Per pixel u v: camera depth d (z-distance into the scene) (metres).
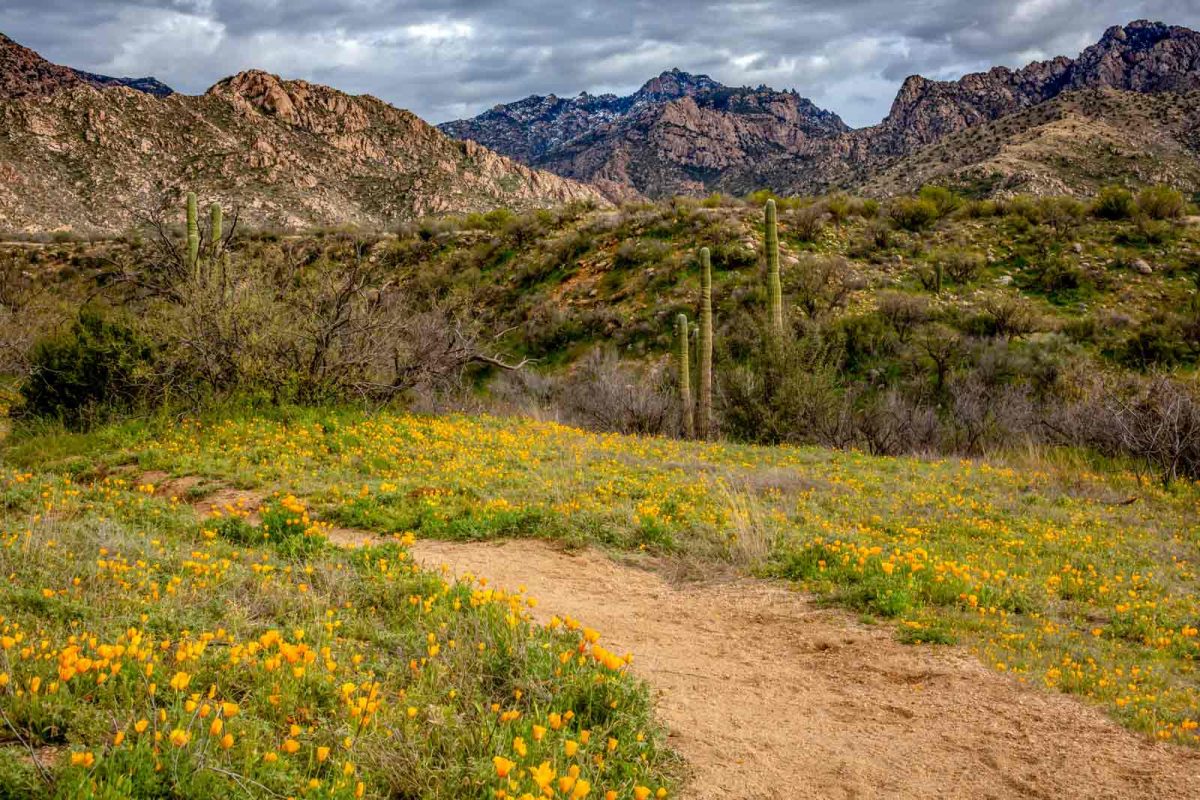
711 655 6.00
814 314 30.94
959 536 9.98
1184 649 6.18
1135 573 8.51
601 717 4.16
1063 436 19.02
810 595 7.55
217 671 3.98
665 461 14.34
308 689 3.86
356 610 5.63
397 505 10.03
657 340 32.12
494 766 3.25
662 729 4.29
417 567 7.04
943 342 27.44
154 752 2.95
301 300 15.84
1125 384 21.20
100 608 4.83
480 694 4.15
